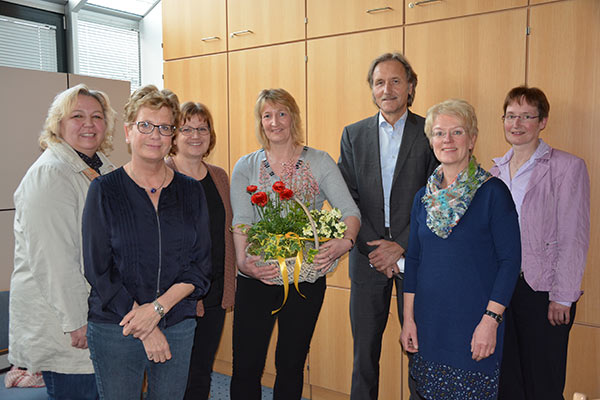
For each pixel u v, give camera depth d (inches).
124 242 54.9
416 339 65.2
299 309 72.1
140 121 55.2
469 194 58.7
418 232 64.8
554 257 74.3
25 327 64.1
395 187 83.2
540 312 75.2
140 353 57.6
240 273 75.1
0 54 134.9
